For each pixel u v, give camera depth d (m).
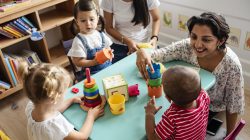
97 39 1.85
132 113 1.16
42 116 1.17
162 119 1.04
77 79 1.83
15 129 2.06
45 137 1.15
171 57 1.47
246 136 1.82
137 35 2.14
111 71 1.45
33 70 1.15
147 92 1.28
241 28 2.07
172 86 0.98
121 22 2.09
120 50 2.11
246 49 2.12
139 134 1.06
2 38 2.25
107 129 1.10
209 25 1.22
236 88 1.38
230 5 2.04
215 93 1.46
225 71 1.35
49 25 2.38
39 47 2.53
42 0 2.22
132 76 1.40
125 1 1.99
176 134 1.03
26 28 2.26
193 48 1.34
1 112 2.25
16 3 2.13
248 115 1.97
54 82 1.12
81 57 1.75
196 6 2.27
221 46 1.32
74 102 1.26
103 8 2.07
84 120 1.17
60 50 2.75
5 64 2.23
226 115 1.54
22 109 2.26
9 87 2.33
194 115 1.01
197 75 1.00
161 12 2.59
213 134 1.41
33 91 1.12
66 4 2.58
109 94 1.19
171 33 2.64
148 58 1.34
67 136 1.11
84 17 1.74
